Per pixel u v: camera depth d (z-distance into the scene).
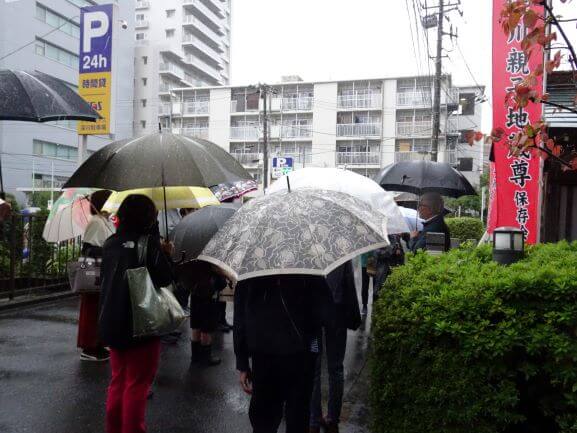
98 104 11.47
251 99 46.22
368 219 2.78
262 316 2.75
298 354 2.77
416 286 3.05
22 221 8.27
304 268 2.42
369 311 8.54
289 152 44.78
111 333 3.23
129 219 3.45
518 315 2.69
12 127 34.38
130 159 3.39
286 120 45.16
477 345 2.65
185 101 48.84
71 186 3.50
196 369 5.30
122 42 46.25
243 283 2.89
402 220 4.57
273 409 2.87
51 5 36.34
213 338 6.56
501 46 6.03
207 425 3.98
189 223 4.85
